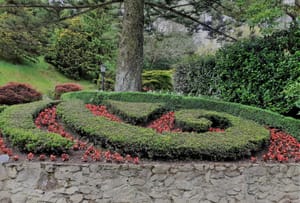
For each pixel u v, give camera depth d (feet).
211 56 28.09
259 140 15.99
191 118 17.84
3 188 12.75
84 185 12.98
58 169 12.87
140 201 13.25
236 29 35.96
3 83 42.98
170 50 50.85
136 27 24.71
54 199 12.81
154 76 42.83
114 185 13.12
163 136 14.96
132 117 17.71
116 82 25.07
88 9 29.22
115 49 51.49
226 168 13.99
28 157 13.37
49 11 27.30
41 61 51.75
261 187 14.43
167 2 30.58
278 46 21.61
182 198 13.53
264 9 23.44
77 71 52.19
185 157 14.29
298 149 17.20
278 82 21.38
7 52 45.24
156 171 13.41
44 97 39.45
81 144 14.83
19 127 14.96
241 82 23.53
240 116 20.59
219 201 13.84
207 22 34.68
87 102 21.49
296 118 21.59
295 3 24.63
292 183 14.90
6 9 26.71
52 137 14.03
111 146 14.57
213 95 26.14
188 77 30.07
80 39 52.65
